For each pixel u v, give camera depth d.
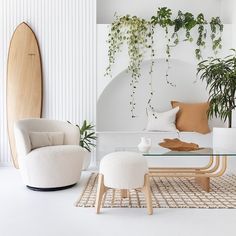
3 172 4.36
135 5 5.14
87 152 4.49
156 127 4.82
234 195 3.15
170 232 2.18
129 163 2.55
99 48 4.79
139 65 4.91
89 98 4.83
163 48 4.78
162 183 3.71
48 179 3.29
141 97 5.23
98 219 2.45
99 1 5.11
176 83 5.21
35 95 4.75
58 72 4.82
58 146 3.54
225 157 3.33
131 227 2.27
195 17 5.18
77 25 4.80
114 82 5.19
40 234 2.14
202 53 4.80
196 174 3.38
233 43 4.73
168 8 5.16
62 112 4.84
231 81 3.87
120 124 5.23
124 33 4.76
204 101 5.23
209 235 2.12
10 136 4.72
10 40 4.79
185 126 4.78
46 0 4.80
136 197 3.07
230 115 4.10
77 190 3.37
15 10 4.79
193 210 2.68
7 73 4.75
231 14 4.79
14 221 2.40
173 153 3.06
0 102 4.81
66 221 2.40
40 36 4.80
